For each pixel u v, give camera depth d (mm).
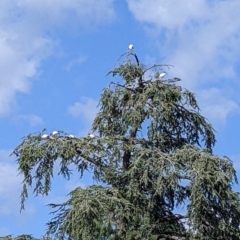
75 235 19250
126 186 21578
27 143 21594
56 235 20156
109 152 21719
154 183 20859
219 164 20969
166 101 22203
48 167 21578
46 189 21625
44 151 21406
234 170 21000
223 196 20531
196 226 20484
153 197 21344
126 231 20625
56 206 20578
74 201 19641
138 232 21047
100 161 21812
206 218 20688
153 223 21688
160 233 21953
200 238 20625
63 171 21719
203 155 20766
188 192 21344
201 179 20094
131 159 21766
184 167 20625
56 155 21500
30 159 21438
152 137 22125
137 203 21328
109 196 20328
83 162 21750
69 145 21453
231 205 20719
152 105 22172
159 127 22062
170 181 20297
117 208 20188
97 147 21578
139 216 21109
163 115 21875
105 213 19531
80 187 20297
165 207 22078
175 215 22078
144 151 21094
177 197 21609
